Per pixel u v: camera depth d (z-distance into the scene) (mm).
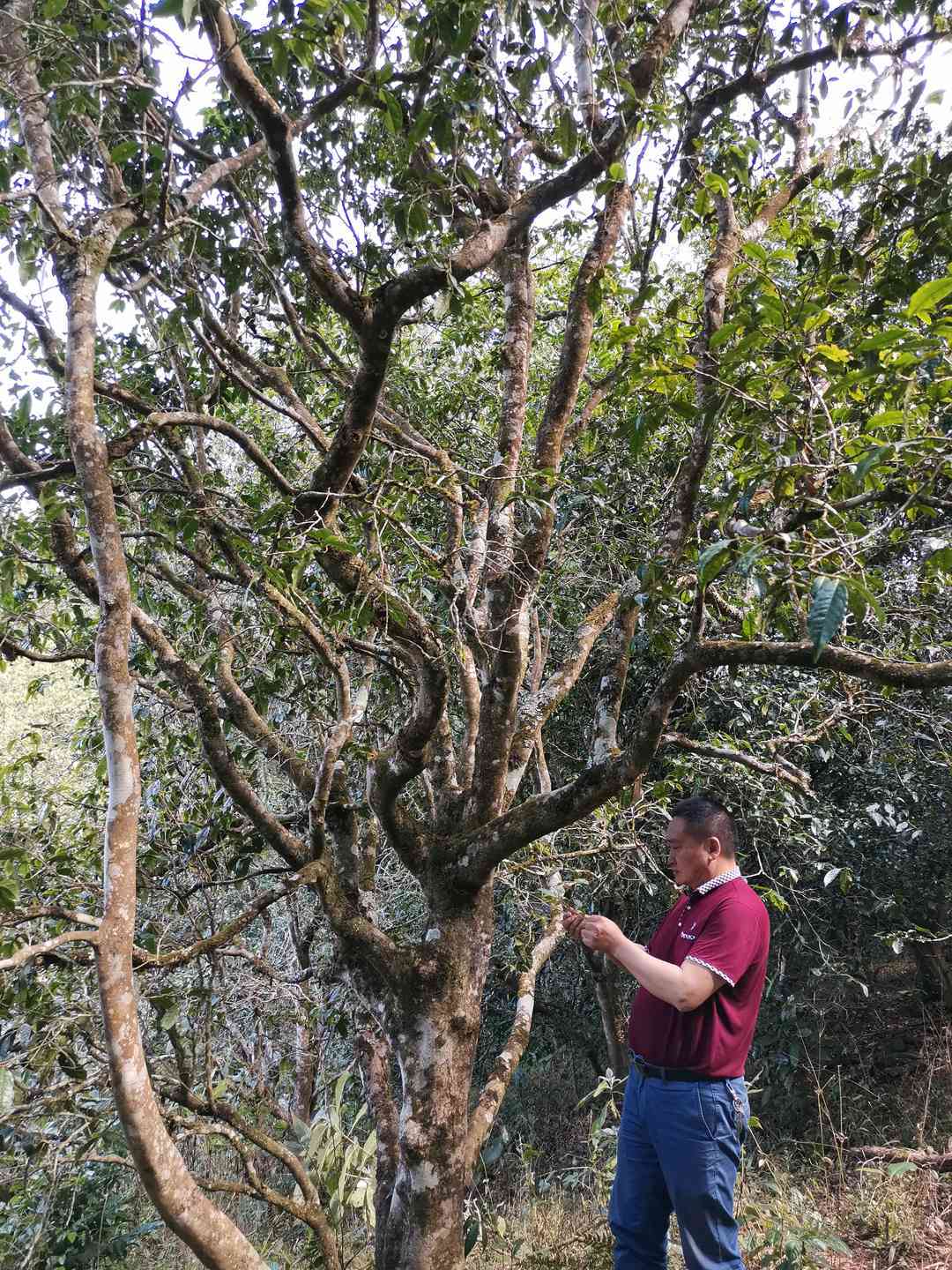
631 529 4477
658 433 4695
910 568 3750
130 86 2354
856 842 5625
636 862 4707
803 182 3584
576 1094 6344
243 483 4363
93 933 1862
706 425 2193
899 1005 6578
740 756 3533
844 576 1612
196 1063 3594
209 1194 4539
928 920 6008
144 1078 1851
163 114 2551
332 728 3330
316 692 4078
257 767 4121
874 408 2416
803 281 3059
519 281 3598
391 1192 2965
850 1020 6148
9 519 3023
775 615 2420
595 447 4523
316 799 2945
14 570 2836
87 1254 4168
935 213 2664
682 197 3340
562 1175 5141
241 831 3764
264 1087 3846
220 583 3893
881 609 1481
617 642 3352
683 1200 2645
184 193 2445
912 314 1799
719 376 2223
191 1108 3121
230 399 3779
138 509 3227
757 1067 5762
